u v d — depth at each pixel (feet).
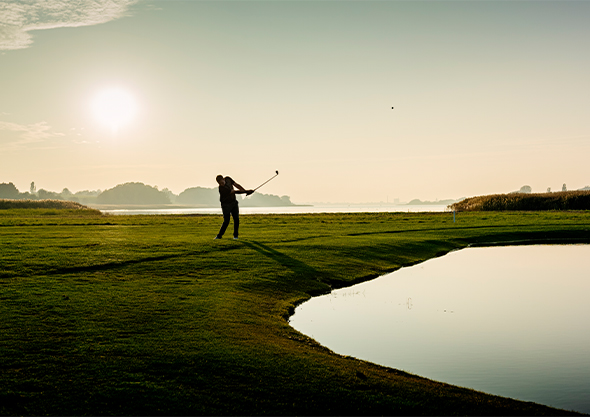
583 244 97.40
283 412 17.84
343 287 49.37
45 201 356.79
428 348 29.37
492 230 112.88
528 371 25.30
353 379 21.54
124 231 92.79
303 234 89.04
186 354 23.22
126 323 28.35
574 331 33.73
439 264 68.49
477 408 19.16
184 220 149.38
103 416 16.87
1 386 18.84
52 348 23.40
